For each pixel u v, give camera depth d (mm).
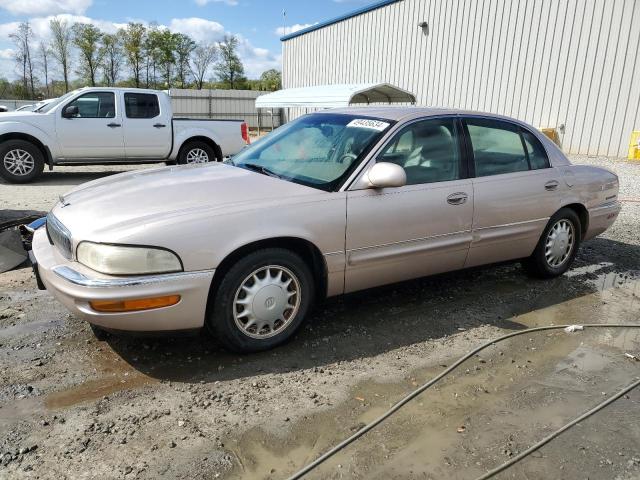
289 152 4352
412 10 19328
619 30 13219
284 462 2588
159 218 3213
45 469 2494
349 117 4434
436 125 4316
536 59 15195
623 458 2688
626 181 10945
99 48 52438
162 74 56188
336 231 3688
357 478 2492
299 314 3723
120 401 3053
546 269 5172
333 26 23969
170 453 2623
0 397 3049
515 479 2520
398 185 3711
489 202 4457
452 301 4695
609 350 3859
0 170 10461
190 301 3221
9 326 3953
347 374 3416
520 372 3510
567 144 14734
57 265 3312
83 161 11031
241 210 3387
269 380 3314
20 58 50156
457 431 2867
